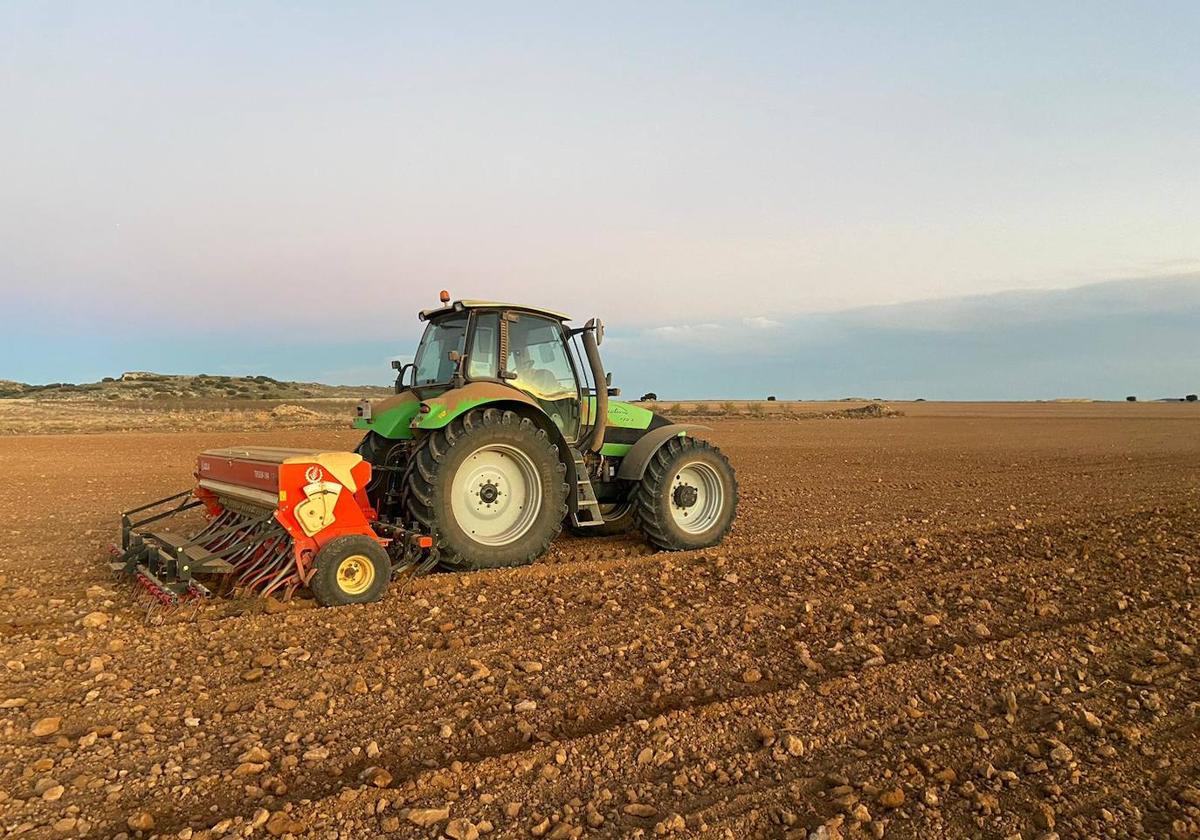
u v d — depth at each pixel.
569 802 3.00
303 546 5.56
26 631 5.07
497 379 7.14
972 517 9.95
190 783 3.11
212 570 5.46
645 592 6.06
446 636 4.94
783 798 3.06
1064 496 12.13
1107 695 4.09
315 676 4.26
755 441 26.53
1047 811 2.93
